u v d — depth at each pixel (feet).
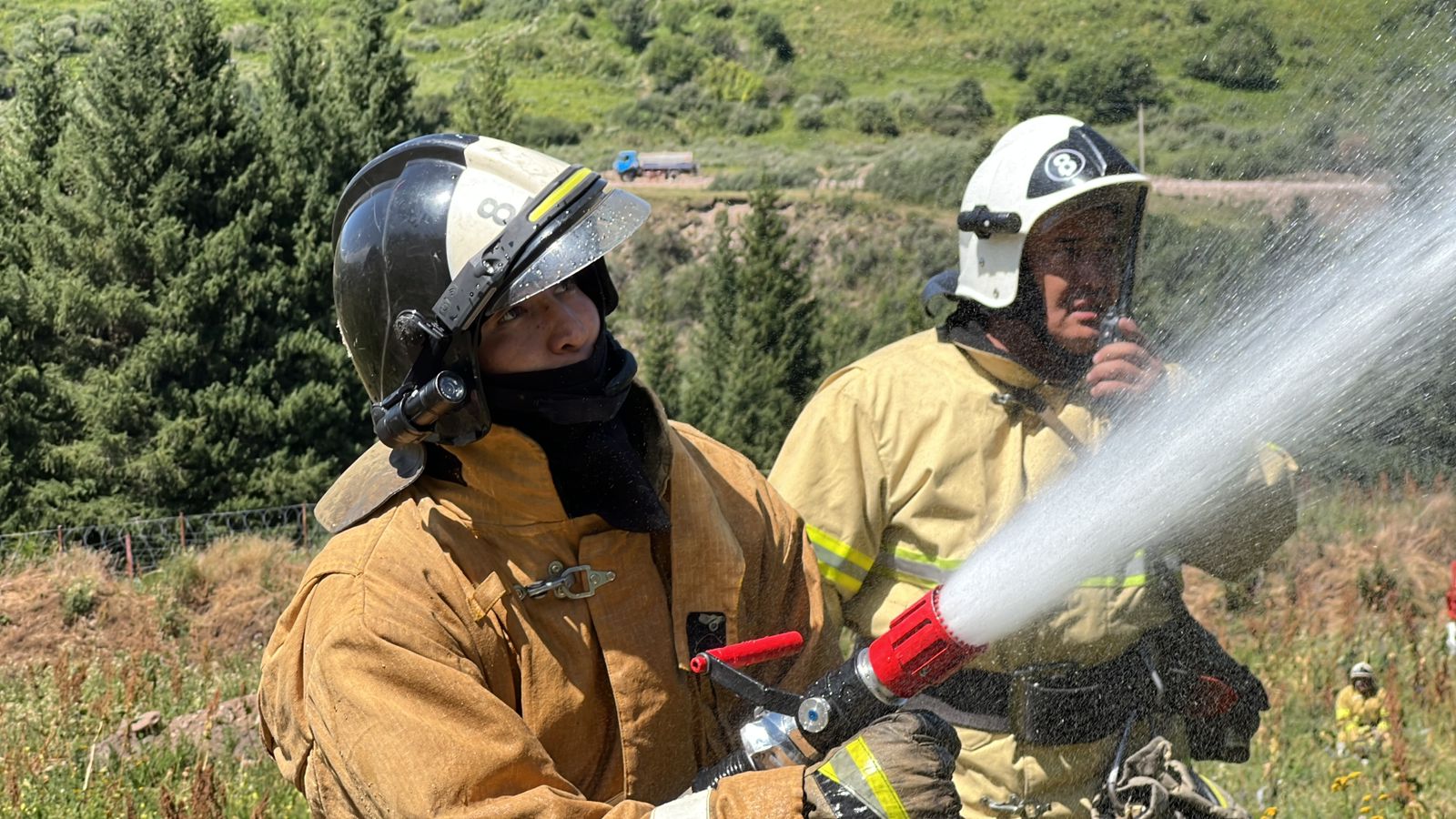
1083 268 9.22
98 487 95.14
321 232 102.63
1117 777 9.09
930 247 190.70
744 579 6.93
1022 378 9.30
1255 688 9.90
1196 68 184.55
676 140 302.45
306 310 101.35
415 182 6.27
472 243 6.02
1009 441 9.33
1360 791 17.21
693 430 7.43
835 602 9.41
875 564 9.53
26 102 112.78
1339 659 23.62
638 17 354.95
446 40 368.68
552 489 6.16
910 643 6.04
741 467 7.34
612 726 6.28
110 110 100.73
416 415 5.93
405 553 6.12
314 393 98.07
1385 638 25.52
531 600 6.20
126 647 37.58
